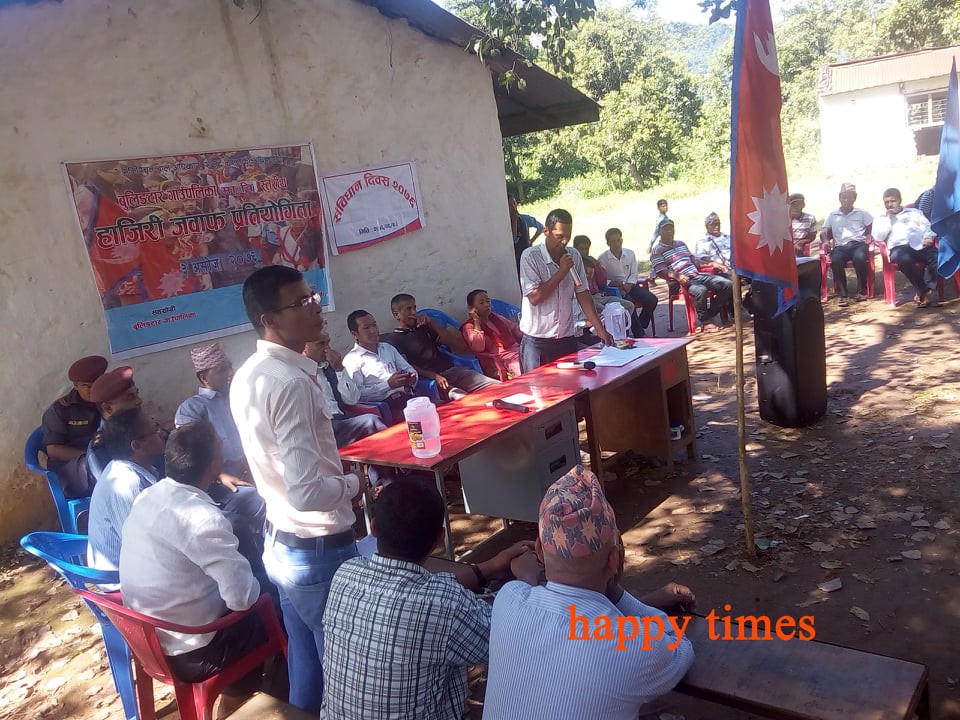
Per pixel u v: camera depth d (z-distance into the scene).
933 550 3.53
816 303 5.18
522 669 1.76
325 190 6.30
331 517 2.40
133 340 5.32
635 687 1.71
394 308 6.15
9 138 4.77
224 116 5.71
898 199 8.16
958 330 7.05
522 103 8.46
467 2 9.74
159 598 2.61
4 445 4.87
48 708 3.32
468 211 7.37
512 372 6.62
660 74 29.95
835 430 5.13
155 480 3.21
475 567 2.51
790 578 3.50
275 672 3.30
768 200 3.37
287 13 6.00
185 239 5.53
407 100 6.83
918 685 1.81
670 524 4.21
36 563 4.72
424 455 3.56
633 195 27.56
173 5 5.40
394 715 1.93
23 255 4.86
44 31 4.86
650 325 9.50
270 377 2.26
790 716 1.78
